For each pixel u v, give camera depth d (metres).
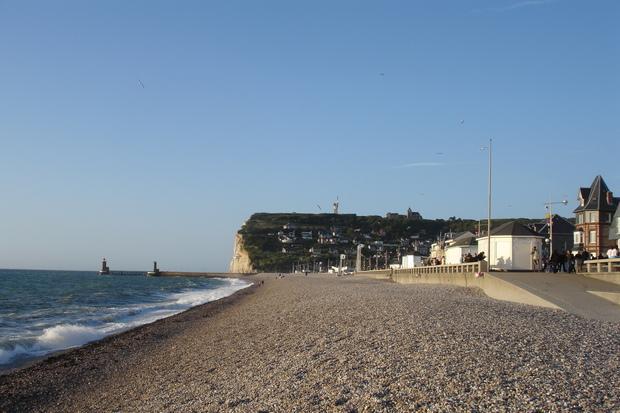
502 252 48.69
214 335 29.36
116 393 18.23
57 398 18.20
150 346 27.75
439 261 76.00
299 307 37.38
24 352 26.72
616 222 49.50
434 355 15.66
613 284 33.44
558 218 85.75
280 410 12.38
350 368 15.16
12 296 72.25
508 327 20.69
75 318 42.22
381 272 102.19
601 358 15.72
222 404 13.79
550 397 11.70
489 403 11.38
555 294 30.61
